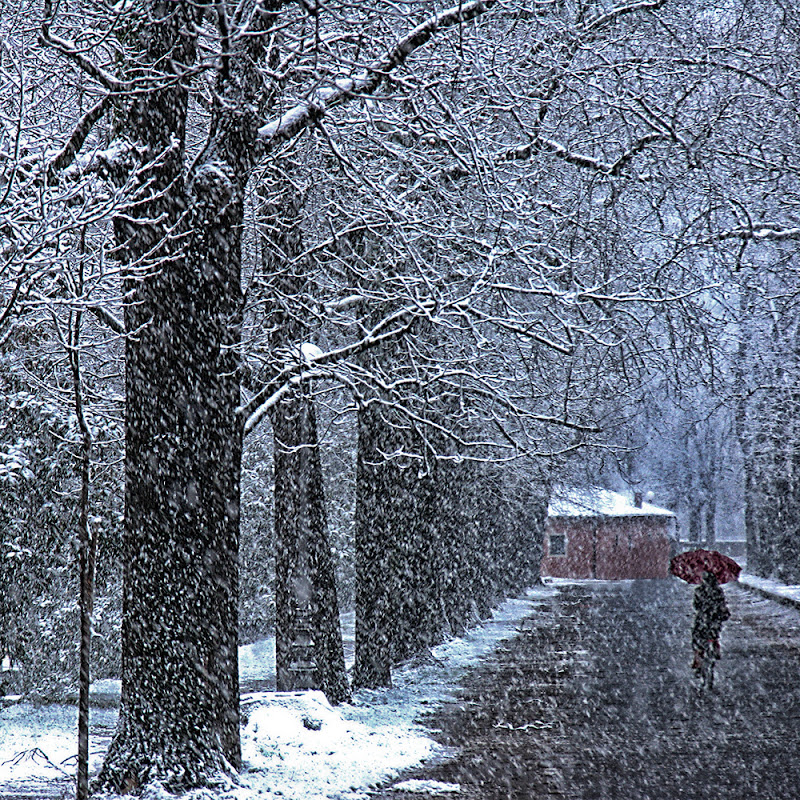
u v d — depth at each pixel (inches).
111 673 2824.8
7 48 1483.8
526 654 3560.5
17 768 1676.9
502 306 2401.6
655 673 2967.5
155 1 1524.4
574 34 2038.6
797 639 3779.5
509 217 2226.9
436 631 3873.0
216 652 1509.6
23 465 2479.1
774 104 2399.1
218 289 1551.4
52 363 2060.8
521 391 2746.1
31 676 2620.6
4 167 1492.4
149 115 1514.5
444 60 1893.5
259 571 4055.1
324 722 1902.1
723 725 2070.6
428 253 2346.2
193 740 1459.2
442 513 4020.7
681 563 2600.9
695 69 2276.1
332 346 2504.9
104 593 2714.1
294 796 1470.2
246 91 1587.1
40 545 2596.0
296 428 2213.3
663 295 2369.6
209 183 1531.7
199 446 1510.8
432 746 1893.5
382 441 2709.2
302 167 2122.3
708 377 2669.8
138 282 1521.9
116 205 1364.4
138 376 1509.6
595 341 2250.2
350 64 1659.7
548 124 2240.4
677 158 2310.5
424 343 2404.0
